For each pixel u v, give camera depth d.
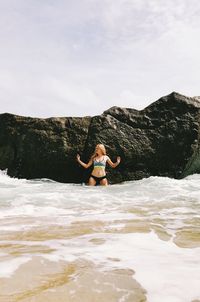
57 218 4.03
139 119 10.12
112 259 2.24
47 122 9.86
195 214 4.40
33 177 9.91
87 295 1.62
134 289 1.71
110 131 9.77
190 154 9.88
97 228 3.34
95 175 8.79
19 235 3.00
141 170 9.81
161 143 9.92
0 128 10.09
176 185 8.05
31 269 1.96
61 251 2.41
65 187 7.98
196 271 2.00
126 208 4.99
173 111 10.20
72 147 9.67
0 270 1.92
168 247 2.60
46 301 1.53
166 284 1.79
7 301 1.51
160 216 4.21
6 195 6.21
